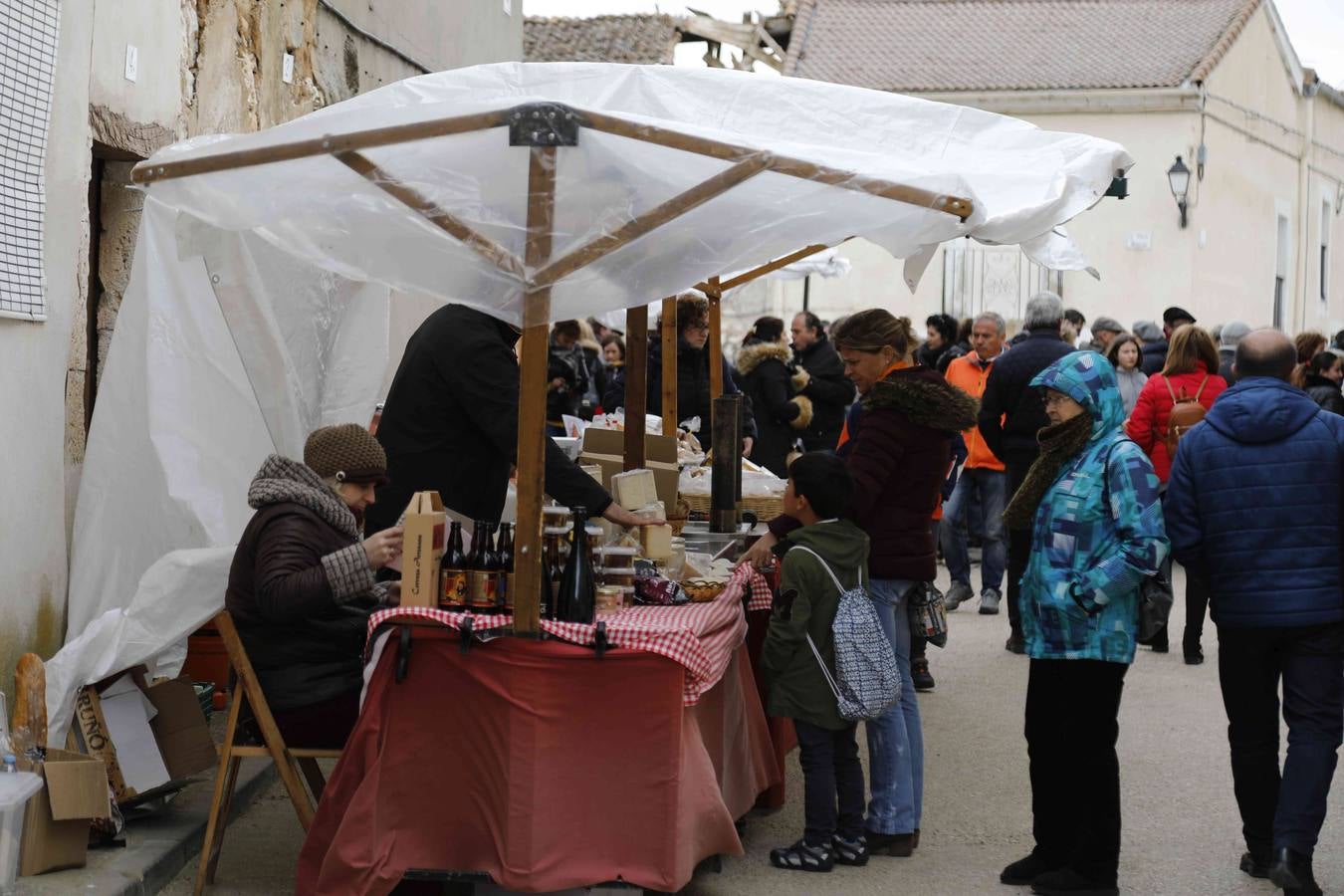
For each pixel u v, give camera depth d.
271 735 5.09
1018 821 6.24
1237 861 5.72
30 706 4.89
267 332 6.13
